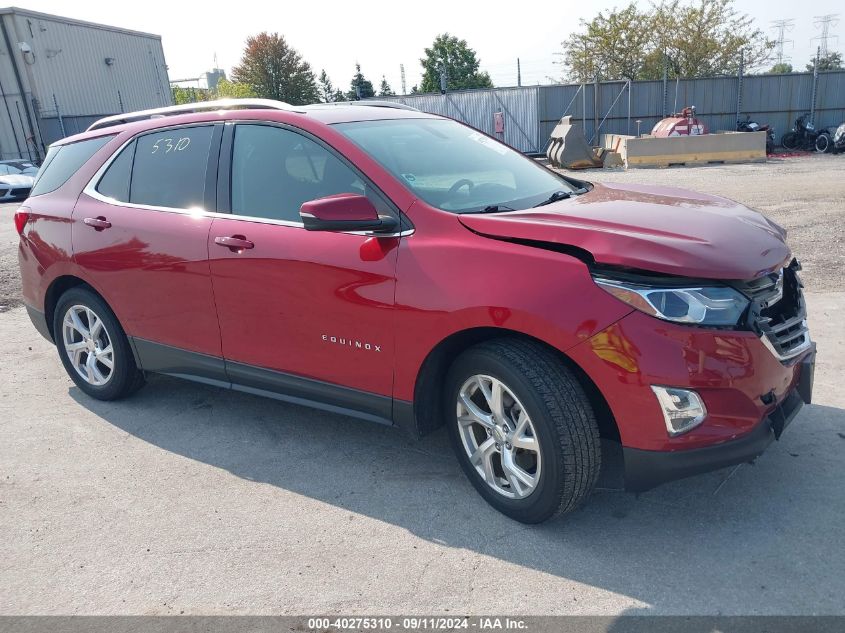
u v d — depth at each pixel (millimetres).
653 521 2969
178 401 4578
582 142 21531
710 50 35625
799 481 3184
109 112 35844
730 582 2564
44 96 31219
